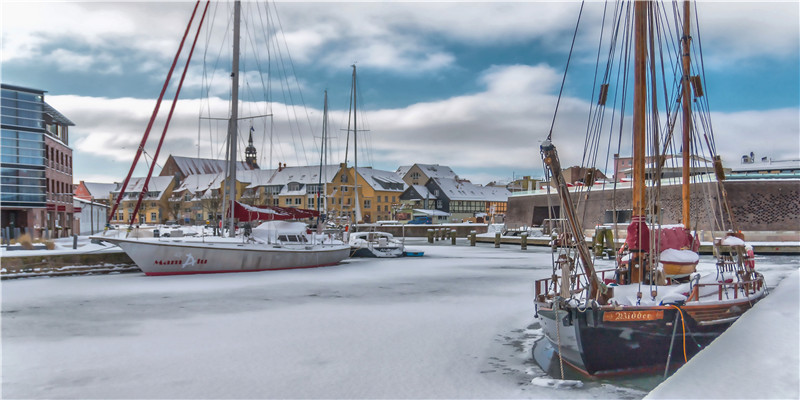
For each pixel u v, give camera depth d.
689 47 18.72
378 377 11.88
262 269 32.62
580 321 11.36
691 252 14.16
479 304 21.27
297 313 19.30
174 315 18.89
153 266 29.12
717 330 12.88
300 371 12.30
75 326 17.08
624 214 60.50
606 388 11.10
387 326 17.08
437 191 125.94
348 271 33.97
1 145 44.59
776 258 44.06
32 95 46.66
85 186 145.38
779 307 13.18
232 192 32.03
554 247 12.73
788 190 53.53
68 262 29.70
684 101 18.86
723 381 8.35
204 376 11.92
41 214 47.22
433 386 11.28
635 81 13.47
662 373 11.84
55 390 11.01
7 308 20.16
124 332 16.22
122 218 128.50
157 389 11.06
